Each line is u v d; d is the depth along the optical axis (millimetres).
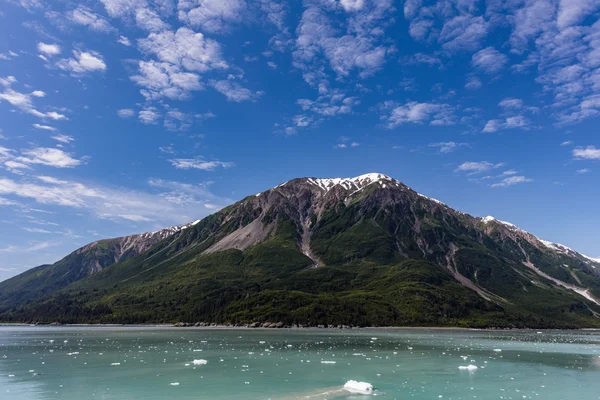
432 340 146125
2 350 105562
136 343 127375
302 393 55781
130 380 64062
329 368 76562
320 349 109562
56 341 136250
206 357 91250
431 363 84000
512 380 66250
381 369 75938
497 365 82438
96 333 188000
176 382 62594
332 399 52531
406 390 58156
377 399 52875
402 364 82188
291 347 114688
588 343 142250
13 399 52781
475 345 127125
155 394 55125
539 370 76625
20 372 71062
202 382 62719
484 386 61375
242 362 83562
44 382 62562
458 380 65812
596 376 70562
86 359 87312
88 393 55688
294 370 73875
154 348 110688
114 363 81000
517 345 129625
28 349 108000
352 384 58250
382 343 130125
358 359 89312
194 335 169125
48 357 90625
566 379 67688
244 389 58000
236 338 150750
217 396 54031
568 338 174375
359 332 196625
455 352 105000
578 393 57406
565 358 94875
